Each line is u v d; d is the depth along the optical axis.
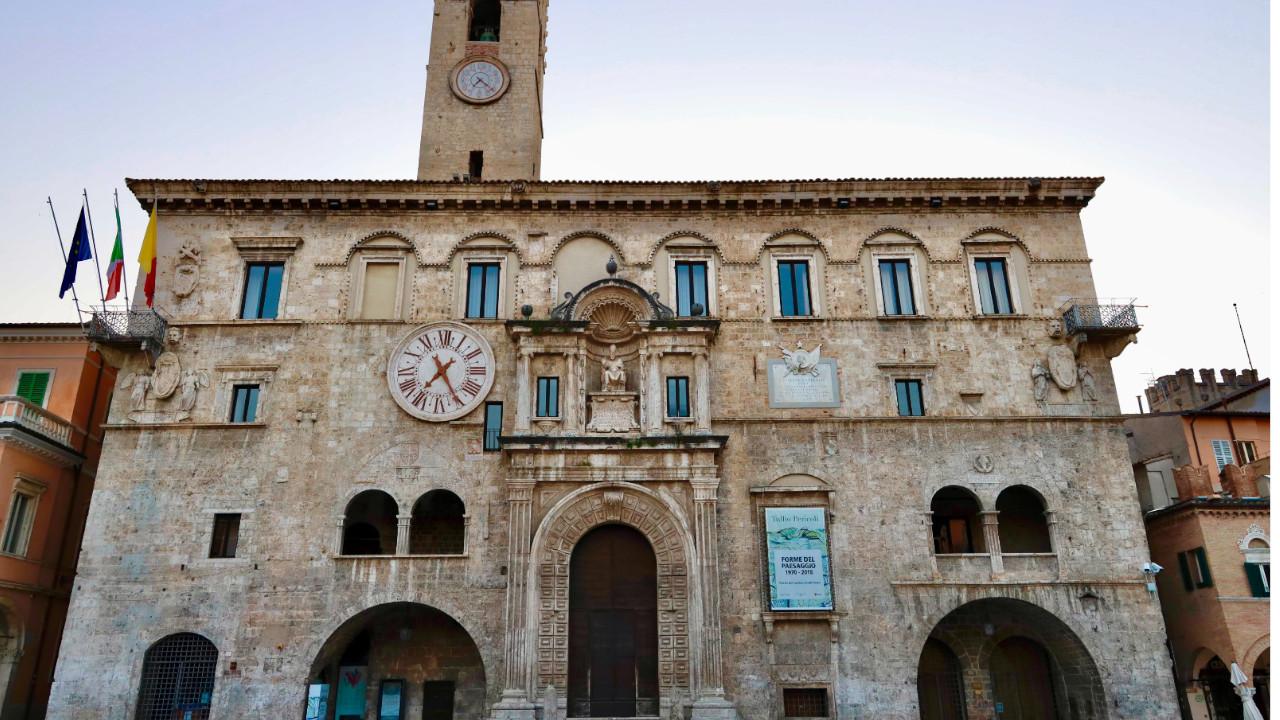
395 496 38.84
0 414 40.88
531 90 50.88
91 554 37.78
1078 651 38.19
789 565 37.97
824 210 43.94
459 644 40.25
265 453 39.41
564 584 37.31
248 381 40.69
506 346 41.34
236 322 41.44
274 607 37.22
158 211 43.34
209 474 39.06
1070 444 40.25
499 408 40.53
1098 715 37.47
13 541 41.34
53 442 43.06
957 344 41.84
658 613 37.12
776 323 42.09
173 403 40.22
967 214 44.12
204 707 36.47
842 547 38.53
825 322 42.09
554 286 42.56
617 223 43.62
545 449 38.41
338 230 43.25
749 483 39.38
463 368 40.81
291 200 43.09
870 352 41.69
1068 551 38.66
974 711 40.59
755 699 36.44
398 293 42.22
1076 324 41.25
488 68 51.22
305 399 40.28
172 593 37.31
